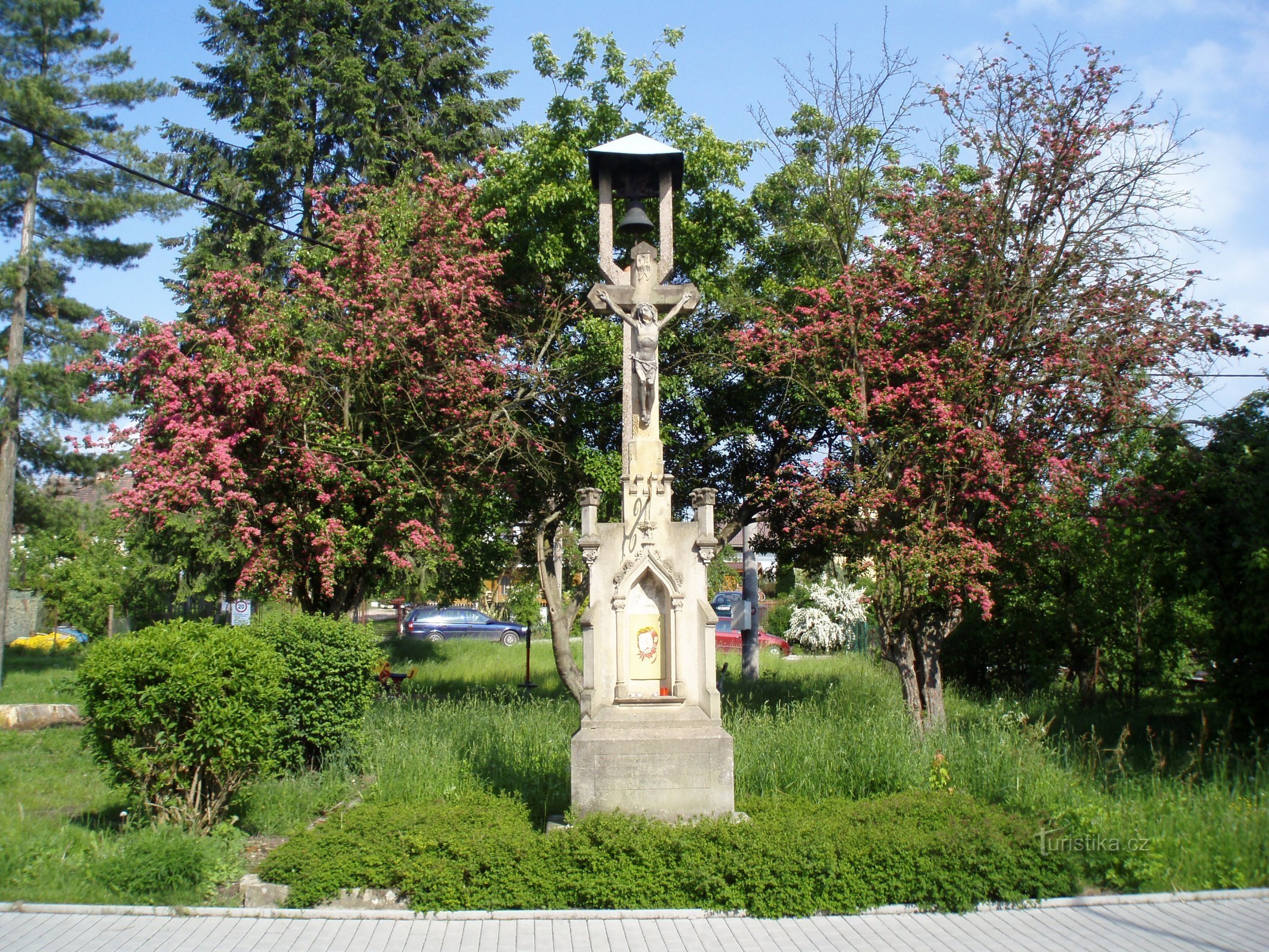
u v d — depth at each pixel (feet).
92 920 21.67
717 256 50.83
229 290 41.68
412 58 77.66
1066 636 54.80
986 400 37.27
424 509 44.86
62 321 73.72
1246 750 35.04
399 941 20.51
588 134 48.88
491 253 46.75
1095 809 25.79
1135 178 37.99
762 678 66.95
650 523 26.73
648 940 20.66
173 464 37.09
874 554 38.45
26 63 72.49
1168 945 20.38
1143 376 38.01
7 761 36.40
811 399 44.04
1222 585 37.60
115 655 26.32
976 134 39.70
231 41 78.18
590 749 25.11
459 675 71.82
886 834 23.57
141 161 72.84
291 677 33.04
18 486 75.05
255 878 23.31
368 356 41.98
